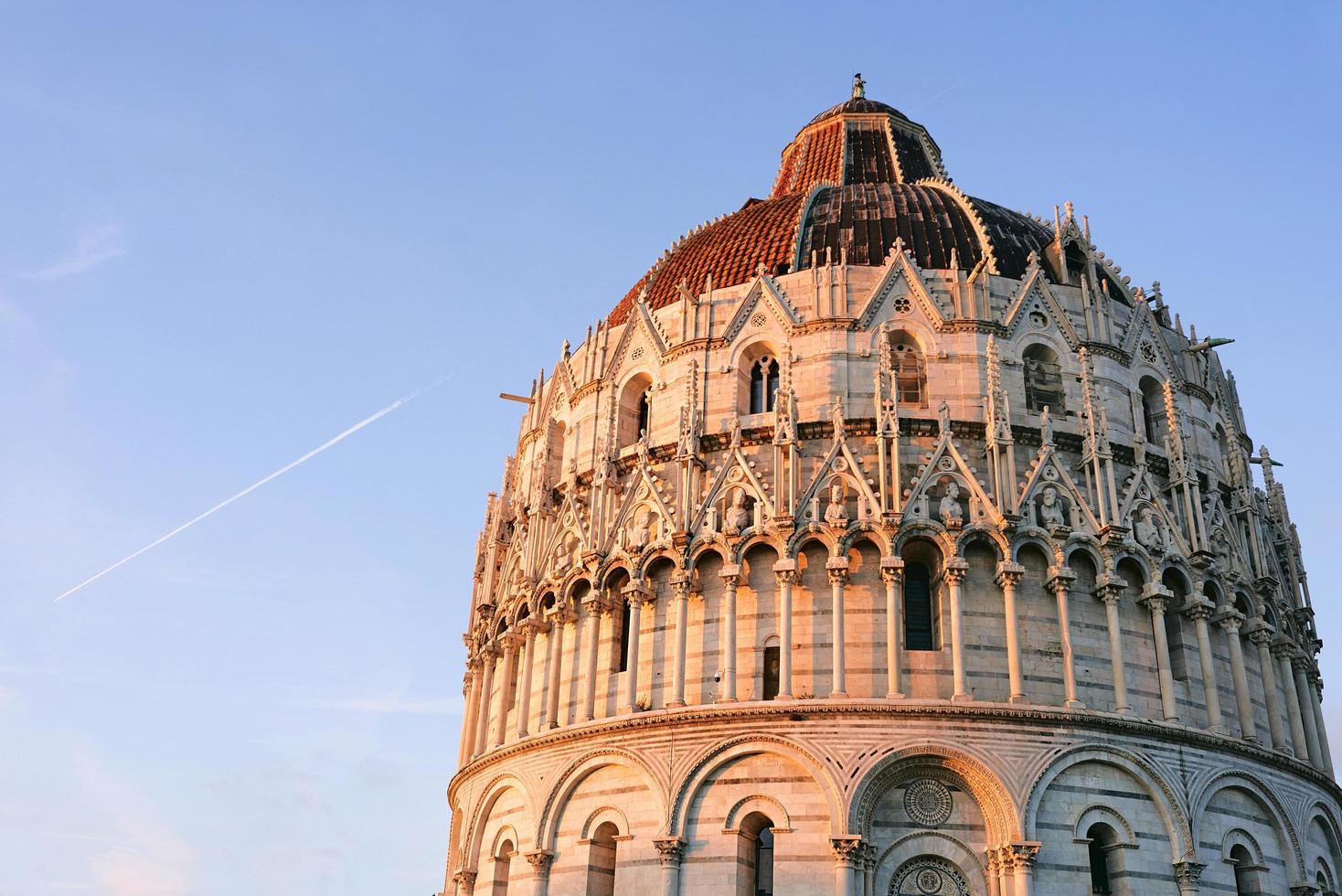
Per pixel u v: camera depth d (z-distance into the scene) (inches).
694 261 2406.5
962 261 2239.2
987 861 1705.2
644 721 1862.7
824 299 2121.1
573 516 2162.9
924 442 2004.2
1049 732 1759.4
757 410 2137.1
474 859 2106.3
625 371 2266.2
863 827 1716.3
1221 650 1977.1
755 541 1925.4
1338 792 2058.3
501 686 2202.3
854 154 2994.6
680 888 1760.6
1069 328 2130.9
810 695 1817.2
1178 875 1734.7
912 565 1927.9
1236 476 2206.0
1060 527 1893.5
